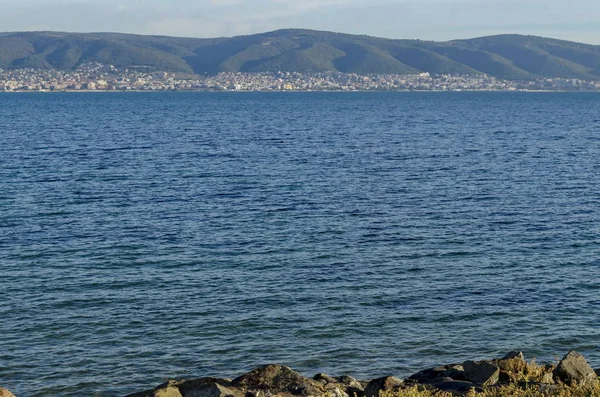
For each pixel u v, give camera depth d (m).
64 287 29.91
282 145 92.19
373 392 16.97
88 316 26.52
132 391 20.67
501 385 16.66
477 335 25.09
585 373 17.17
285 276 31.70
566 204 49.38
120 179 59.62
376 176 62.38
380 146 91.50
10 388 20.77
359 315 26.88
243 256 35.00
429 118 165.00
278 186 56.41
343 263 33.91
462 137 107.00
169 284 30.42
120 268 32.81
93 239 38.31
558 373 17.36
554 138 105.25
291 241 38.16
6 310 27.03
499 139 103.38
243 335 24.84
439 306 27.95
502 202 49.97
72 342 24.12
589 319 26.67
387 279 31.42
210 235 39.41
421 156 78.81
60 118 160.00
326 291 29.62
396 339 24.64
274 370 17.36
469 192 54.09
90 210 46.16
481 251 36.38
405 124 140.38
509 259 34.88
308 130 121.75
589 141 99.81
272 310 27.30
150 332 25.02
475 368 17.70
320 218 44.12
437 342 24.42
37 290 29.48
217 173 63.75
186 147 88.81
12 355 23.00
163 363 22.59
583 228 41.81
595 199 51.34
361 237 39.19
